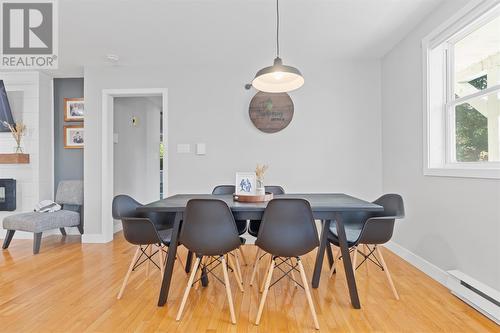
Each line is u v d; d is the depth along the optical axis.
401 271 2.67
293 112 3.71
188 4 2.41
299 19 2.67
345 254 2.03
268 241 1.84
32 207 4.06
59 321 1.84
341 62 3.70
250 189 2.37
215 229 1.84
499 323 1.75
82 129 4.27
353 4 2.44
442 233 2.43
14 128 4.05
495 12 1.96
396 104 3.27
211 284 2.41
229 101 3.75
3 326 1.79
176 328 1.76
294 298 2.15
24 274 2.64
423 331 1.72
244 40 3.09
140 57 3.51
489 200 1.94
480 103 2.17
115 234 4.23
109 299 2.14
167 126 3.77
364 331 1.72
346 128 3.71
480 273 2.01
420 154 2.78
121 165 4.50
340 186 3.70
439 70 2.60
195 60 3.62
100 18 2.61
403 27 2.85
